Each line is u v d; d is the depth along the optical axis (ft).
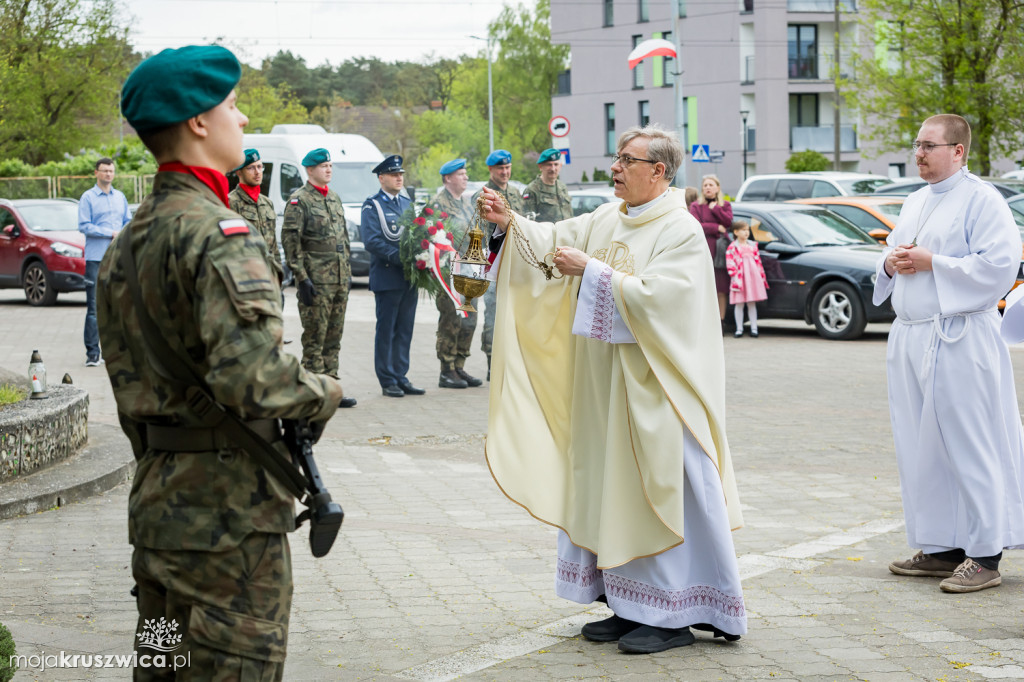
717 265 51.67
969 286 17.31
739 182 169.37
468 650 14.90
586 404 15.39
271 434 9.21
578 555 15.56
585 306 14.52
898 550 19.63
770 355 45.47
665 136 14.92
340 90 402.52
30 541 19.77
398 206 35.65
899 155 169.99
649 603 14.82
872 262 49.42
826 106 169.37
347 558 19.11
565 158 85.20
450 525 21.29
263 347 8.64
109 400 34.47
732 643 15.08
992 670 14.03
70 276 65.00
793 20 164.45
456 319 37.32
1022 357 43.50
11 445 22.48
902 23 90.07
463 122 239.09
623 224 15.17
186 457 9.04
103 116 149.18
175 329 8.90
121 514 21.71
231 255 8.70
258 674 9.12
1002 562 19.21
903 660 14.40
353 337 51.75
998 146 88.53
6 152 140.36
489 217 15.78
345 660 14.55
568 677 13.89
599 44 188.55
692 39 174.09
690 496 14.74
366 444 28.99
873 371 40.86
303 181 75.51
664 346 14.21
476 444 29.07
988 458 17.31
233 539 8.98
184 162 9.18
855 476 25.39
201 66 9.09
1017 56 84.23
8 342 48.88
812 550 19.62
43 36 136.15
